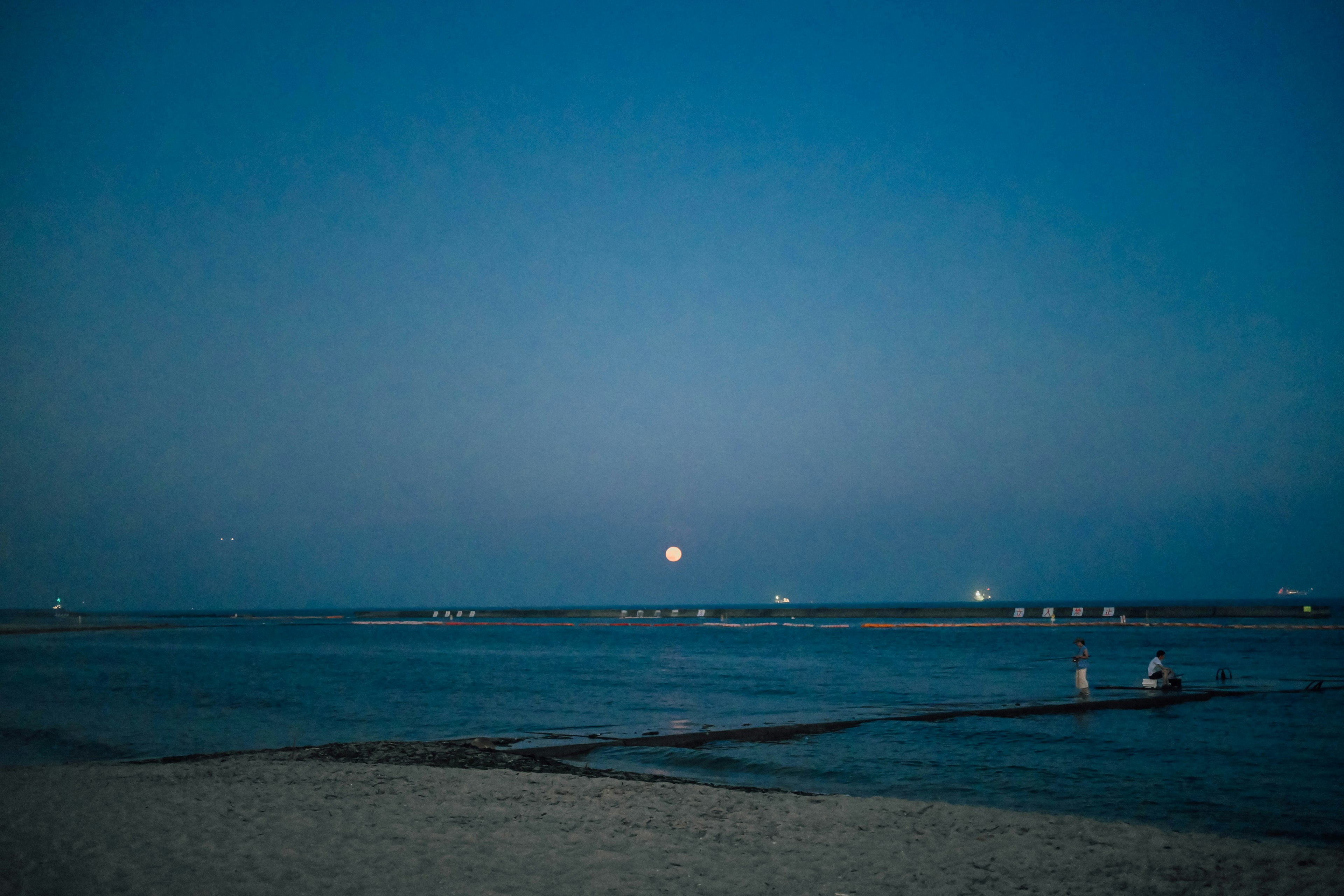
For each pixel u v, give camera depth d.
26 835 9.39
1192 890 7.77
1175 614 112.12
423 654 64.12
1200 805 13.09
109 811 10.70
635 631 118.00
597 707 27.28
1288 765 16.12
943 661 50.62
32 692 33.22
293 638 98.38
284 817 10.41
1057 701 25.98
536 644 82.06
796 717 23.17
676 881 7.97
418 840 9.34
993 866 8.59
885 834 9.85
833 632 103.50
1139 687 29.91
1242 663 43.75
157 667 47.97
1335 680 32.44
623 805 11.37
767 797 12.12
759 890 7.74
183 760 16.33
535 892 7.50
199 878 7.75
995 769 16.03
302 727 23.34
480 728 22.77
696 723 22.47
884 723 21.89
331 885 7.60
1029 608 132.88
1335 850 10.21
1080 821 10.57
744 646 74.12
